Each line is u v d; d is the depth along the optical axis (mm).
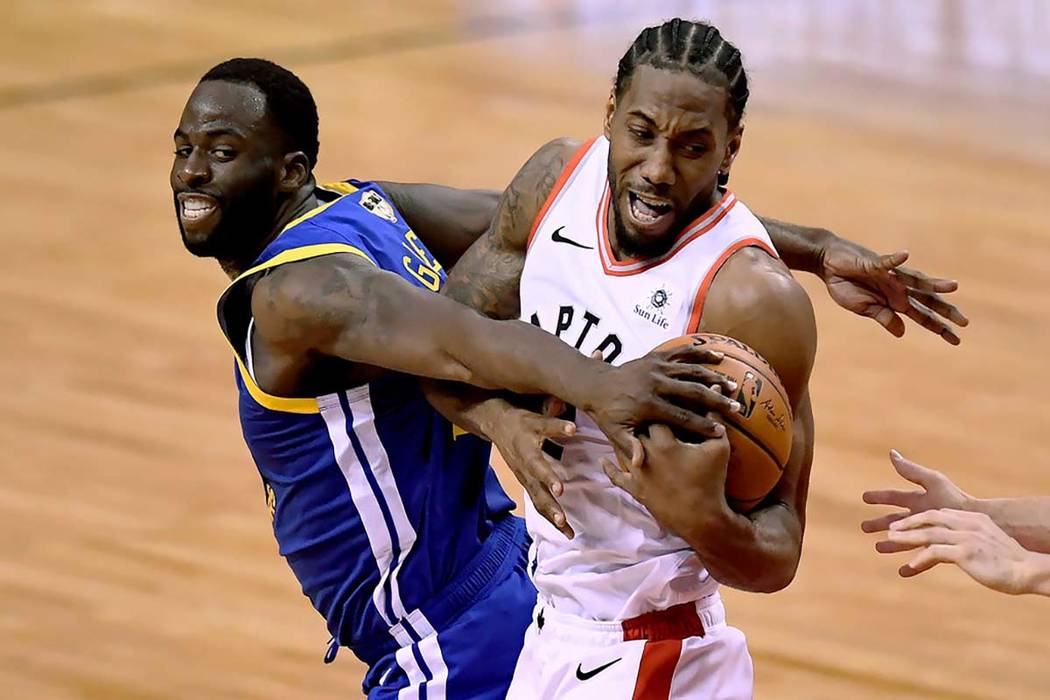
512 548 10797
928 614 16250
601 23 35250
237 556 16719
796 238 10406
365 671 15055
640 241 8602
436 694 10406
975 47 34906
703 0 37312
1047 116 31047
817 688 14883
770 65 32969
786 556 8523
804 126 29844
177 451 18625
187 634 15430
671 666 9195
